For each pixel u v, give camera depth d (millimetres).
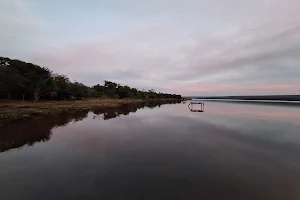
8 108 24062
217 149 10055
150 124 18047
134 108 37812
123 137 12625
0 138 12000
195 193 5555
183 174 6875
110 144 10875
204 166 7668
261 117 24141
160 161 8203
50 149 9836
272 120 21250
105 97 65938
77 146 10438
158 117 23672
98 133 13789
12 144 10727
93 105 38156
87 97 56625
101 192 5562
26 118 19594
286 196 5438
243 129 15750
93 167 7477
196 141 11695
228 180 6414
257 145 10852
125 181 6293
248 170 7293
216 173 6988
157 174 6855
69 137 12484
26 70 37188
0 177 6555
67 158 8516
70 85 50562
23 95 37188
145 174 6855
